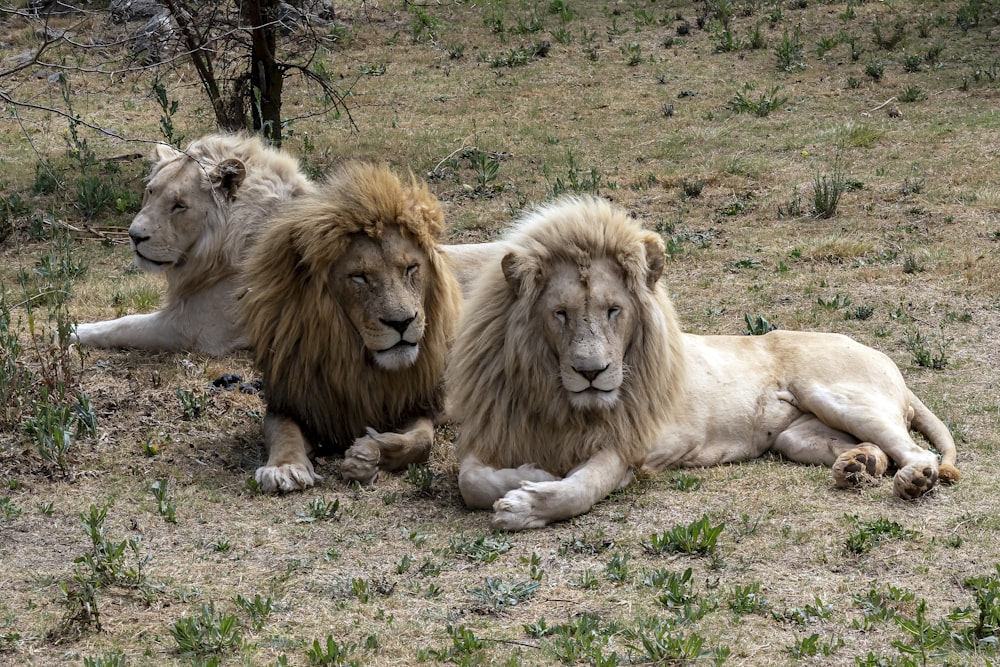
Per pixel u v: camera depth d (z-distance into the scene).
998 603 7.16
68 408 11.12
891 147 22.67
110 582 8.00
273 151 13.90
